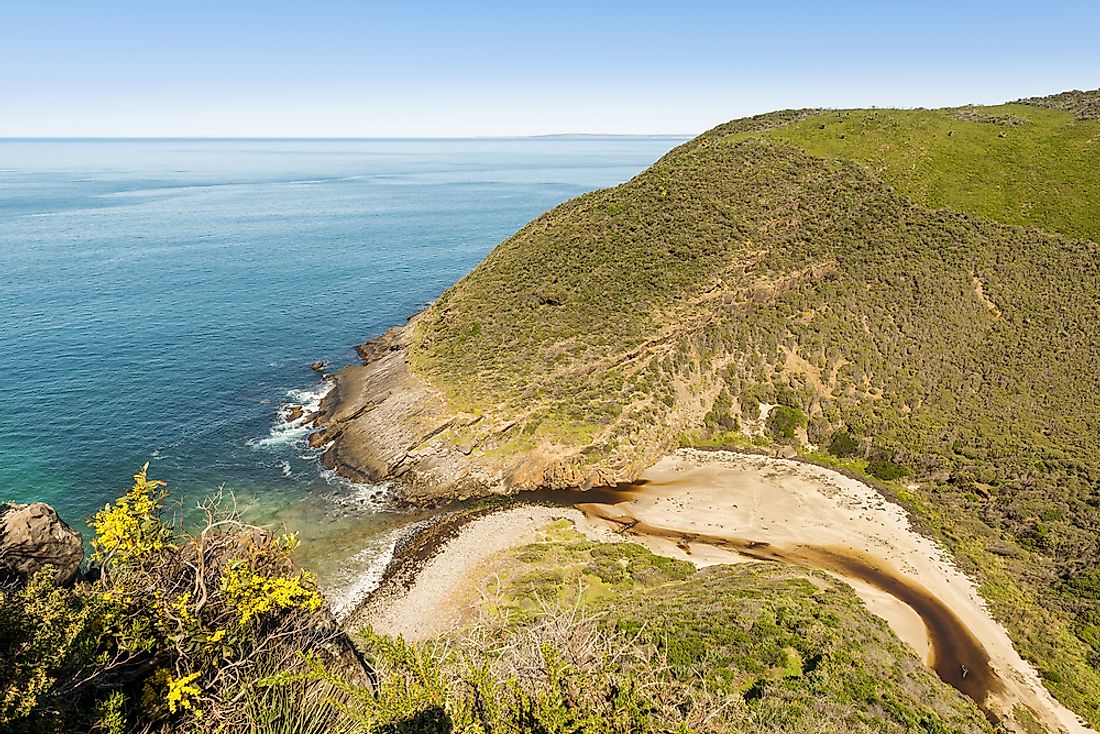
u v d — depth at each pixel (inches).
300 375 1958.7
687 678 617.3
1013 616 1035.9
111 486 1326.3
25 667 243.6
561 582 1075.9
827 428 1581.0
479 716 260.7
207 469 1421.0
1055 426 1496.1
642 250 2007.9
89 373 1852.9
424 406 1600.6
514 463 1440.7
